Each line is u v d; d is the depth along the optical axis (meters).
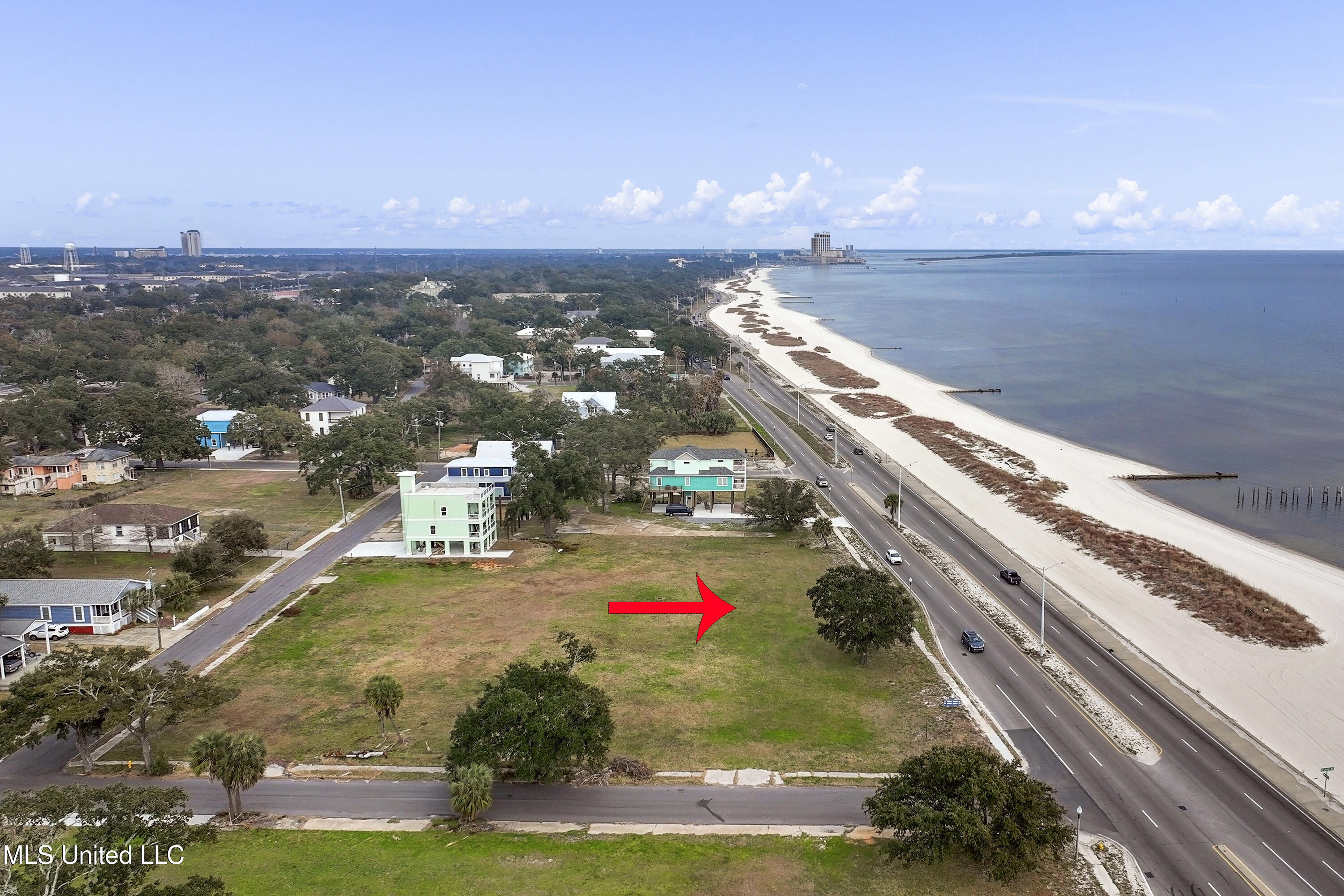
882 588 84.38
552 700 64.75
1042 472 152.00
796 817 59.56
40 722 68.56
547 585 105.12
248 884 52.34
